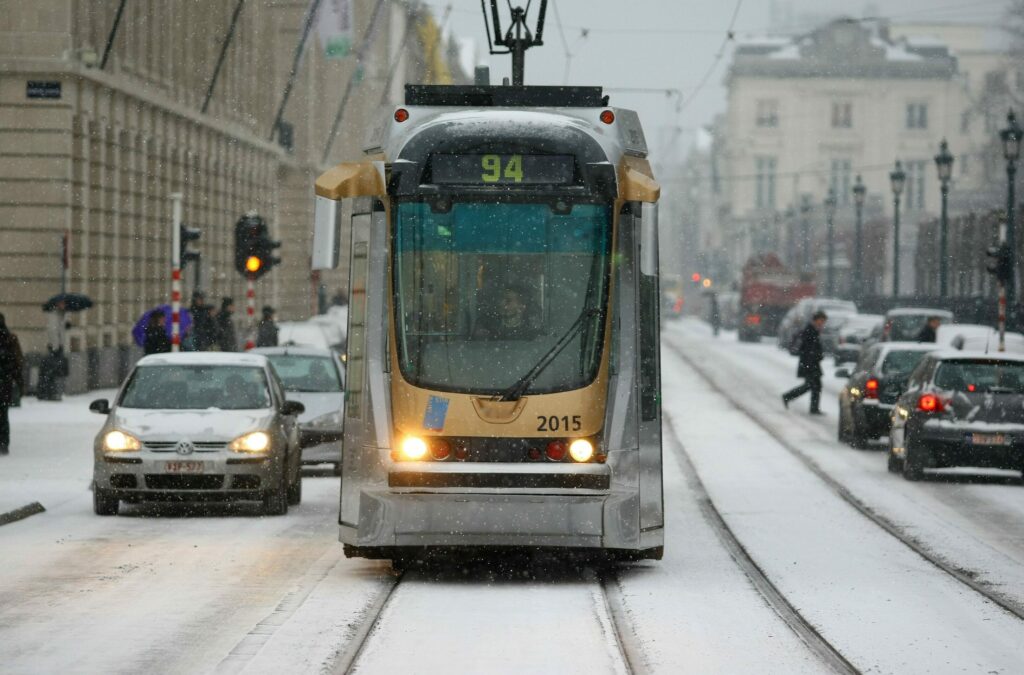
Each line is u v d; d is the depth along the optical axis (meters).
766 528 38.88
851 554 34.19
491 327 29.73
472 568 31.77
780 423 76.25
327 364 55.53
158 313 66.62
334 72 165.12
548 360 29.58
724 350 156.75
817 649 23.39
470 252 29.89
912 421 51.31
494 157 30.05
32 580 29.30
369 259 30.17
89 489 45.59
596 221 29.98
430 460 29.41
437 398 29.47
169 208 107.75
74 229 87.12
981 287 138.62
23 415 72.31
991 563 32.94
